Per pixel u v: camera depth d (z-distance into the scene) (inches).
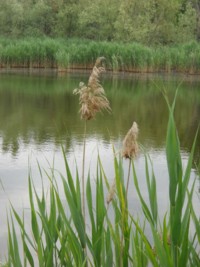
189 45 1780.3
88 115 136.2
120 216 140.0
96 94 133.4
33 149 632.4
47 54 1769.2
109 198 128.6
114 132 770.8
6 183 467.5
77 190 137.1
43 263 143.6
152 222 122.7
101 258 136.8
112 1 2239.2
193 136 761.6
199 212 347.6
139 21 2074.3
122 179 136.5
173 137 112.7
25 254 149.7
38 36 2245.3
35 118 874.1
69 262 142.9
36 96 1146.7
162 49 1801.2
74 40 1983.3
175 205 112.9
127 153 120.4
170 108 114.2
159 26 2089.1
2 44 1823.3
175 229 113.0
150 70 1742.1
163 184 464.1
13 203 404.2
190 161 115.6
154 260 115.2
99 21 2219.5
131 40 2064.5
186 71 1720.0
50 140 692.7
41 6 2289.6
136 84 1444.4
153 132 788.6
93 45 1752.0
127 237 134.9
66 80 1460.4
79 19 2241.6
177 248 113.7
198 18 2301.9
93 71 132.7
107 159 575.2
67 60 1707.7
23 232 149.8
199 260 127.1
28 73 1627.7
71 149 634.2
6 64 1747.0
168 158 112.9
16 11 2249.0
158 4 2084.2
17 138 702.5
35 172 511.8
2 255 300.7
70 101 1092.5
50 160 569.3
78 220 131.0
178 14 2281.0
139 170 499.8
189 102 1143.6
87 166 535.8
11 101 1061.8
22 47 1740.9
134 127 119.1
